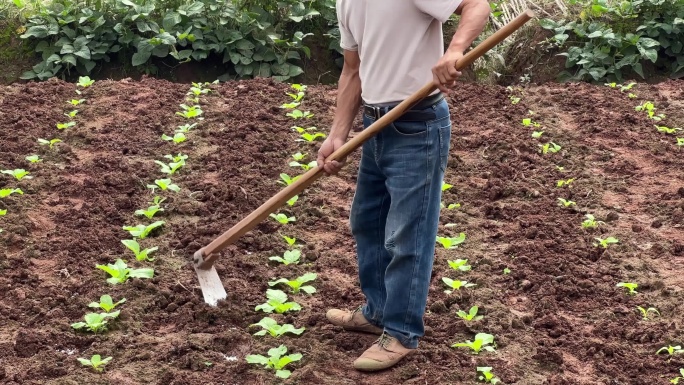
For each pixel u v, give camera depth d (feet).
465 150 27.22
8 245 21.70
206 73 36.42
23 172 24.38
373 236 18.38
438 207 17.56
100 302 19.31
